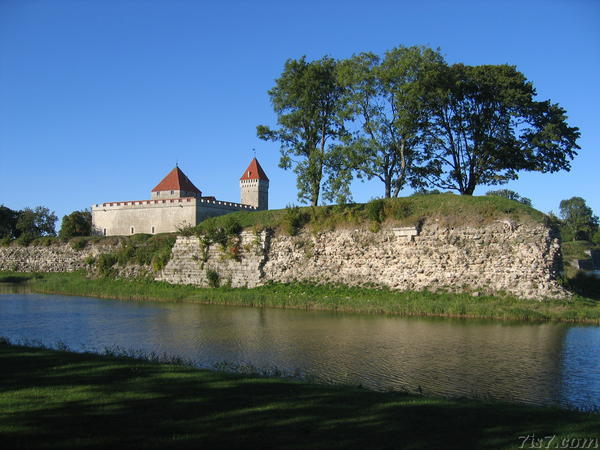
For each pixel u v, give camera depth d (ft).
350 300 108.88
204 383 41.11
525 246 106.52
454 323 87.61
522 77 139.74
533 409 36.47
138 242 186.19
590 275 122.72
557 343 70.49
